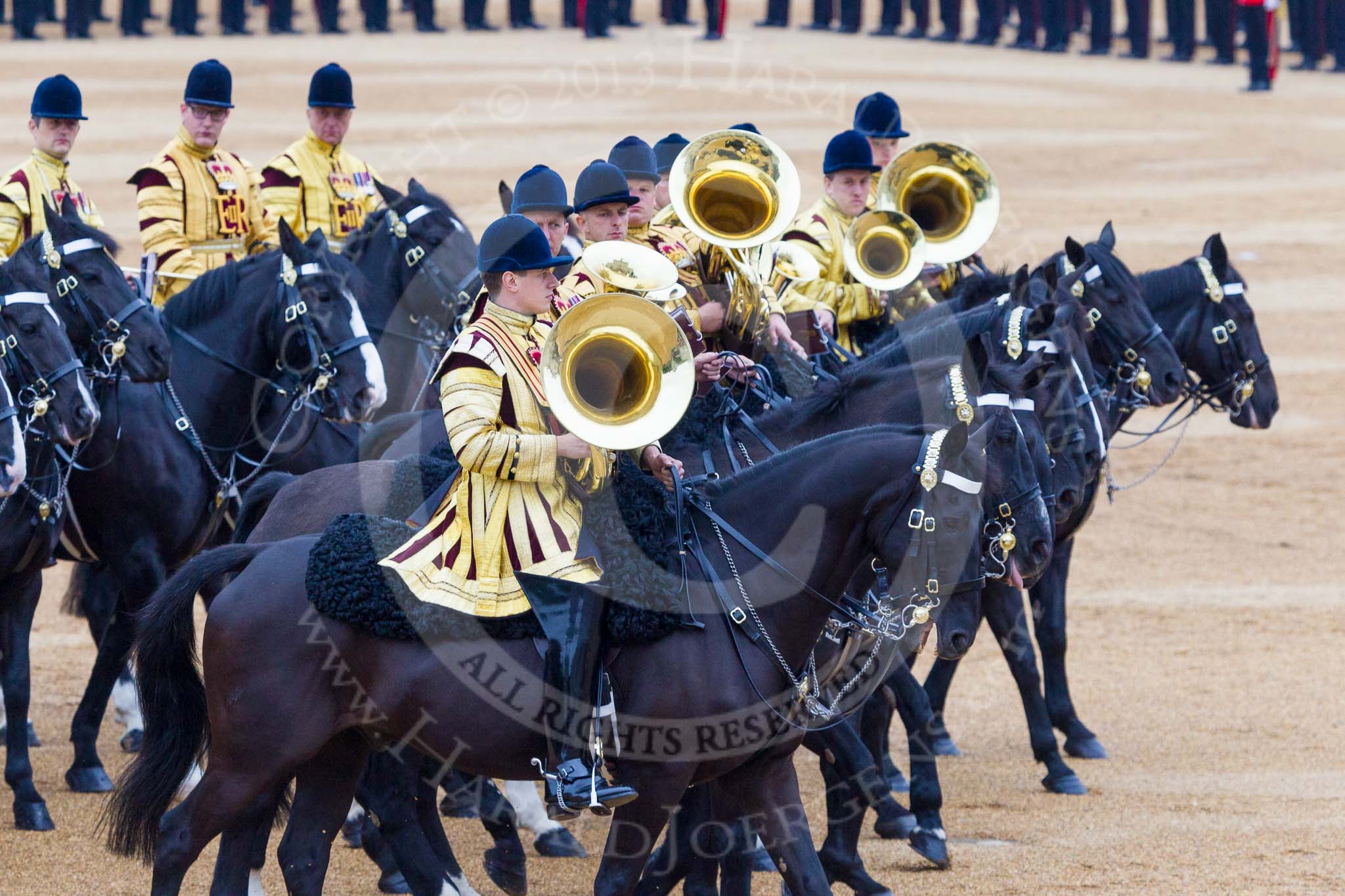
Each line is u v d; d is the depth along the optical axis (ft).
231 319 53.72
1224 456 107.14
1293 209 173.88
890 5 291.17
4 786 51.98
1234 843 48.37
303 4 310.86
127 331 48.21
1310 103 236.22
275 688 34.47
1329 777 54.95
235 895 35.83
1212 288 61.62
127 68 236.22
